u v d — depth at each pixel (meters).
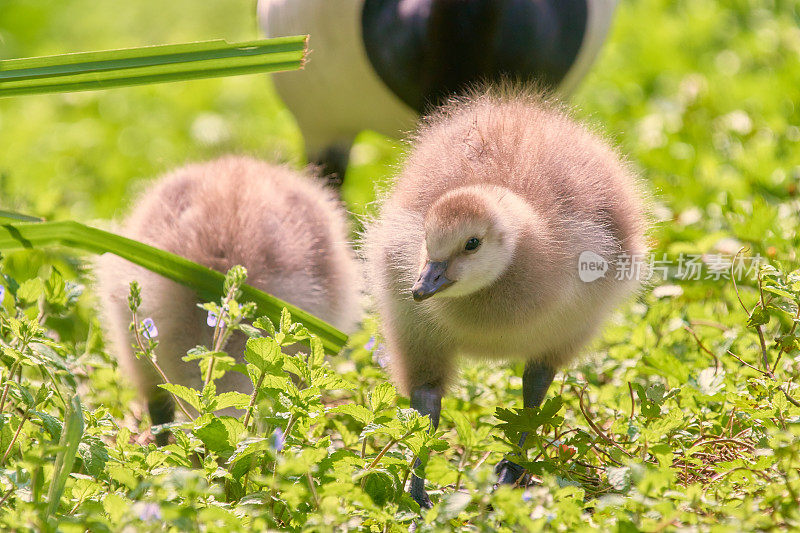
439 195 8.67
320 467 6.79
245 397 7.16
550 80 11.77
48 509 6.11
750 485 7.19
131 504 6.14
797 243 10.90
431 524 6.27
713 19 22.48
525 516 5.96
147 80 7.50
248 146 14.06
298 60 7.57
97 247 7.83
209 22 28.00
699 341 9.54
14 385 7.20
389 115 12.58
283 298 9.27
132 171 18.20
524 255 8.09
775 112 17.30
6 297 8.48
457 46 11.10
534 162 8.62
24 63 7.41
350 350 10.69
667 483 6.35
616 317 9.94
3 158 19.42
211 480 6.91
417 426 6.86
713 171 14.35
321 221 10.24
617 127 17.34
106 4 28.92
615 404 8.68
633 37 21.98
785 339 8.38
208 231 9.36
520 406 9.31
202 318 8.85
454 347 8.78
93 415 7.39
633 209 9.15
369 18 11.73
